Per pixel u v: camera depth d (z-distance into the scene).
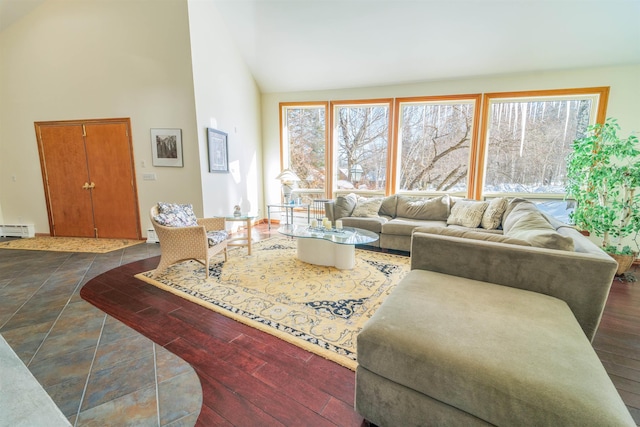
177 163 4.04
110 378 1.48
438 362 0.99
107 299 2.38
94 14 3.90
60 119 4.23
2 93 4.32
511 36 3.68
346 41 4.22
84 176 4.32
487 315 1.24
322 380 1.47
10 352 0.67
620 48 3.53
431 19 3.65
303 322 2.01
